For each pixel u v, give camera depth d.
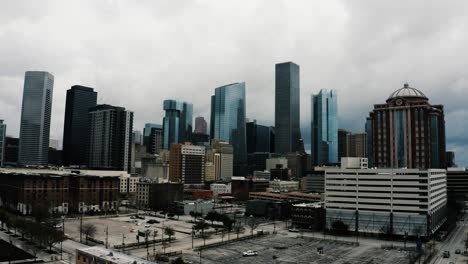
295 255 167.62
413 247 187.62
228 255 165.75
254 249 179.38
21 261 145.62
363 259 161.50
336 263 154.12
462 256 171.38
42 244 174.75
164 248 168.38
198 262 152.00
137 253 165.38
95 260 119.81
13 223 193.50
